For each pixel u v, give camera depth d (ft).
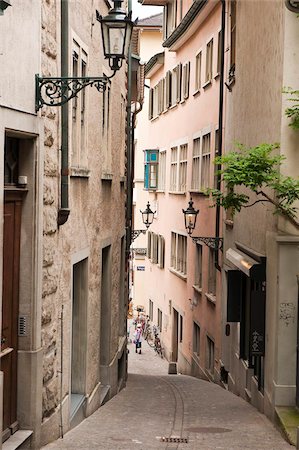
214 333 80.64
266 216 50.19
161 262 126.72
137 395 62.23
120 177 66.44
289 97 45.32
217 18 83.66
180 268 109.81
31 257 32.76
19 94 30.14
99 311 52.08
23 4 30.30
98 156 51.03
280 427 42.22
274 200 47.06
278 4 46.96
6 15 28.14
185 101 107.34
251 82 58.18
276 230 46.37
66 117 37.11
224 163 44.78
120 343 68.90
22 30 30.27
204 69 91.86
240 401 58.39
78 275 46.47
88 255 46.78
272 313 46.37
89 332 47.57
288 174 45.52
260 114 53.47
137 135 177.68
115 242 63.10
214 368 80.02
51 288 35.94
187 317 101.65
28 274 32.81
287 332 44.57
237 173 43.78
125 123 75.10
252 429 43.78
